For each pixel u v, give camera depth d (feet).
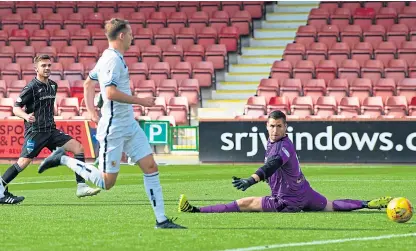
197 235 66.33
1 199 95.35
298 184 81.46
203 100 231.30
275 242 62.75
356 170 163.22
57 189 122.52
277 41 251.80
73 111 213.66
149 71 230.68
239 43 248.52
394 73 221.46
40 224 75.05
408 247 60.70
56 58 242.37
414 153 177.17
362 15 248.93
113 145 68.64
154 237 65.31
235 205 82.28
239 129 183.01
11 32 254.47
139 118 207.72
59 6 268.82
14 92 226.79
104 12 267.59
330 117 181.68
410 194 112.88
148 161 68.74
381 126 178.09
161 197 69.62
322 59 231.50
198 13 259.39
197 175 151.43
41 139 99.55
